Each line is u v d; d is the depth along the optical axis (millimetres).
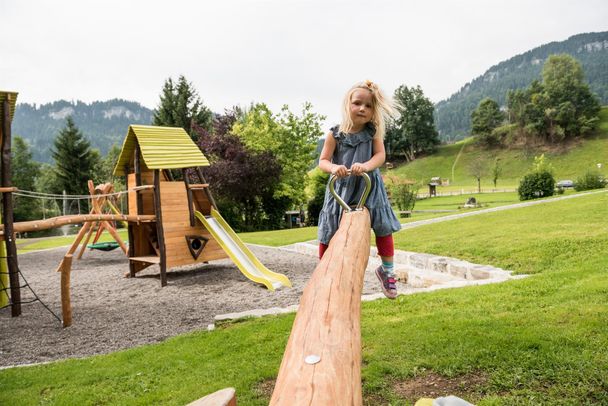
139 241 12242
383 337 4633
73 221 9586
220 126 32625
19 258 18641
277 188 32469
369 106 2729
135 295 9891
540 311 4922
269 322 5895
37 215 57844
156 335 6820
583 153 94188
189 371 4496
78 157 53312
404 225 18438
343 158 2797
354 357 1090
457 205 49594
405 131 117750
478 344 4125
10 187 8594
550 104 102250
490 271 8258
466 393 3395
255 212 32938
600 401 3061
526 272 8086
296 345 1110
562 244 9305
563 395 3176
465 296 6105
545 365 3584
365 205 2707
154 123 42719
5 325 7883
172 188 11078
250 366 4355
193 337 5766
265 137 32625
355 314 1319
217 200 30547
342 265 1579
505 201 47344
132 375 4555
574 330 4184
